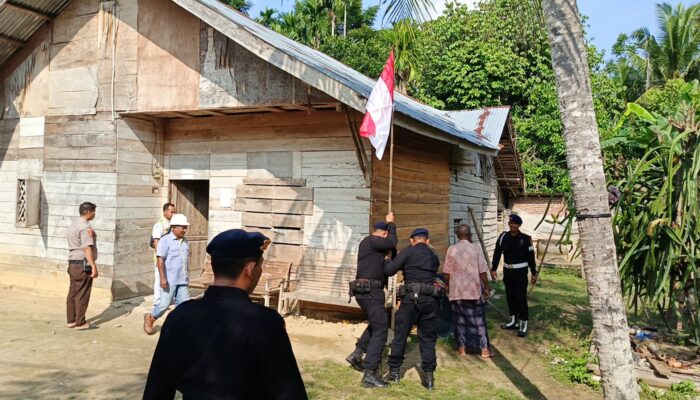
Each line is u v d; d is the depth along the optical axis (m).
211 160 9.38
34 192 9.69
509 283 8.05
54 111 9.72
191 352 2.00
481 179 15.02
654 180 6.89
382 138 6.21
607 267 3.60
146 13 9.01
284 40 10.24
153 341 6.87
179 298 7.09
